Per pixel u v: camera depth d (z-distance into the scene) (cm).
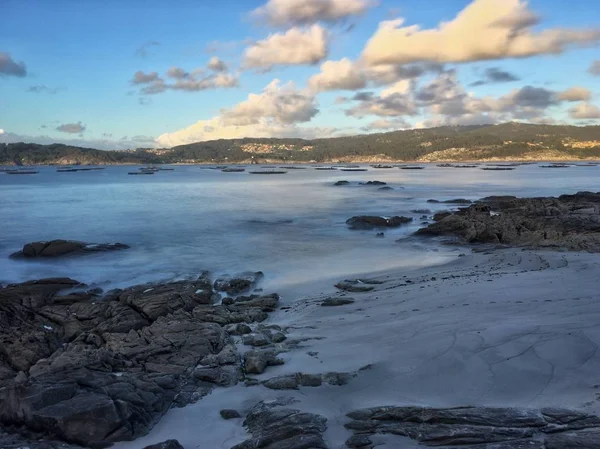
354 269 1989
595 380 641
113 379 743
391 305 1235
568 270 1493
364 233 3103
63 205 5266
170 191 7638
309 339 998
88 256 2408
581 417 543
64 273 2081
